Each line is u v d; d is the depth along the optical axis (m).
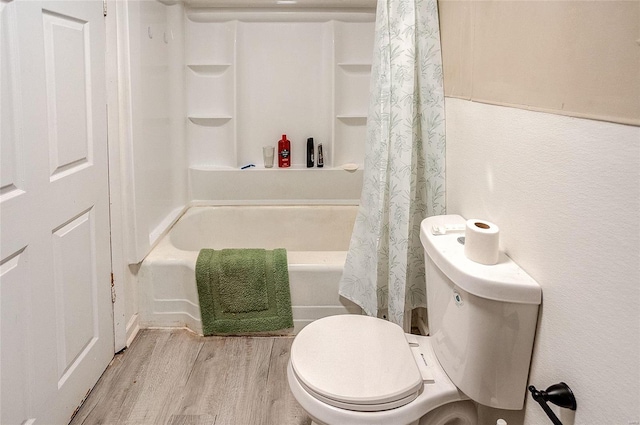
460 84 1.65
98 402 1.85
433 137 1.88
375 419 1.25
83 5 1.77
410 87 1.84
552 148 1.02
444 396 1.32
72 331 1.72
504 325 1.12
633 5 0.75
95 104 1.89
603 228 0.84
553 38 1.00
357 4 3.07
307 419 1.78
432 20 1.86
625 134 0.78
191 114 3.24
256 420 1.78
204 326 2.34
